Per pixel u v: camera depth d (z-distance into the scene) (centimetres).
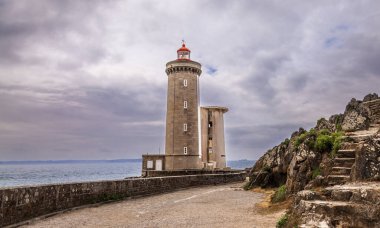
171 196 2059
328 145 1465
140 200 1853
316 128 2167
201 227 1064
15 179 10050
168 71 4766
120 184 1873
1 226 1048
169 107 4688
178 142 4525
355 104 1855
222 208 1474
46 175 13162
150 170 4381
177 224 1123
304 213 866
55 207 1372
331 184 1141
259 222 1107
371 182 980
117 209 1501
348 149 1290
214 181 3091
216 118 5503
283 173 2258
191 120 4597
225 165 5500
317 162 1469
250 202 1661
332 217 803
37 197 1257
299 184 1470
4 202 1070
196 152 4603
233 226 1060
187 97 4628
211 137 5419
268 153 2689
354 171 1072
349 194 851
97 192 1686
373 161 1021
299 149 1612
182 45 5056
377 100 1792
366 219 757
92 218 1268
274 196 1642
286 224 935
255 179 2419
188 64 4662
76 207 1505
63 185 1437
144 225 1120
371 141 1065
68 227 1102
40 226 1116
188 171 4150
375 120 1708
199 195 2080
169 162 4538
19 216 1144
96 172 17188
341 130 1781
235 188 2570
